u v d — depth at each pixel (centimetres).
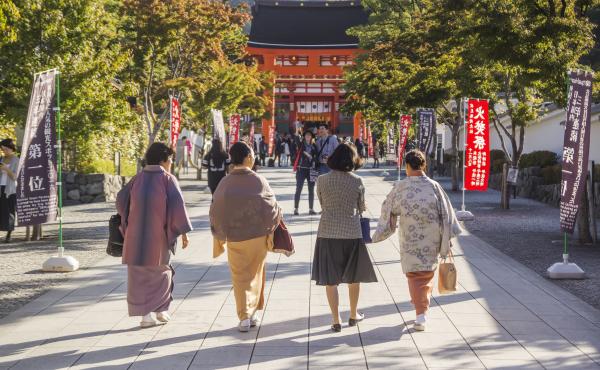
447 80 1952
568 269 948
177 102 2077
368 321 714
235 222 679
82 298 831
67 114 1902
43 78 1020
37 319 730
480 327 692
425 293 681
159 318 707
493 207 1989
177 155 3341
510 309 768
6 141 1321
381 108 2962
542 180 2306
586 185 1285
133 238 681
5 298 842
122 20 2281
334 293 676
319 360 585
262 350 615
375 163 4506
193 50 2458
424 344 633
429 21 2211
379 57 2781
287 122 7750
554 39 1273
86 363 580
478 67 1745
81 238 1374
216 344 634
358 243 682
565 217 975
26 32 1798
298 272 980
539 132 2900
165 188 693
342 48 7662
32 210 1016
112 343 639
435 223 678
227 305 786
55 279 957
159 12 2159
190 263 1055
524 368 566
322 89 7688
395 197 688
